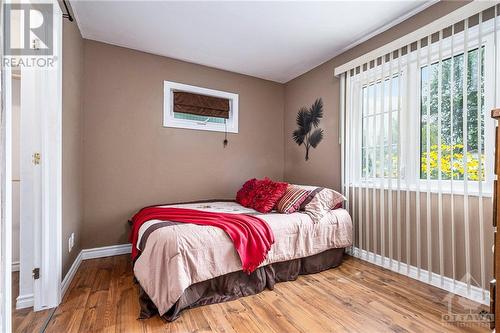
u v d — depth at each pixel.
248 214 2.37
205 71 3.37
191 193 3.27
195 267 1.72
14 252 2.27
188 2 2.11
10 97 1.05
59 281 1.78
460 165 1.91
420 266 2.16
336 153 3.01
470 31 1.85
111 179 2.81
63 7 1.94
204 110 3.34
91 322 1.58
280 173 3.93
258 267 1.99
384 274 2.31
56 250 1.76
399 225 2.30
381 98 2.42
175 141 3.17
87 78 2.69
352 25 2.43
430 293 1.95
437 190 2.04
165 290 1.62
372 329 1.53
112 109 2.81
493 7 1.75
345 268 2.47
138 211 2.94
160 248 1.68
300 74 3.64
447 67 1.99
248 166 3.68
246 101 3.67
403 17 2.29
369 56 2.53
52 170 1.75
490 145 1.77
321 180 3.24
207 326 1.55
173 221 2.03
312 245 2.31
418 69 2.18
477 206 1.81
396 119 2.33
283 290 2.03
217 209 2.67
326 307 1.77
